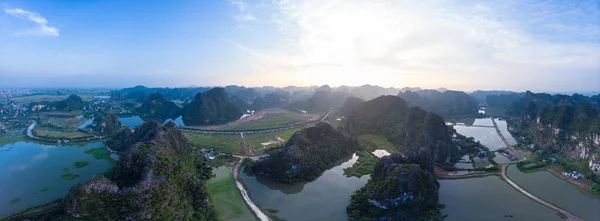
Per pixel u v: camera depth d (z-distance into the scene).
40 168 151.50
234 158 171.12
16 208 106.62
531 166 154.50
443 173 146.12
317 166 148.88
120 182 94.75
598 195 120.25
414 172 106.88
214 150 188.38
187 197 102.62
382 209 102.75
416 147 177.25
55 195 118.88
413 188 102.81
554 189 127.12
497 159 170.50
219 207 109.44
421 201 103.62
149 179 91.56
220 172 147.00
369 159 168.25
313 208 109.81
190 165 133.12
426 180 110.25
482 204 112.88
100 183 85.44
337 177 142.62
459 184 132.50
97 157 171.12
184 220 94.56
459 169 150.00
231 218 101.75
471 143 198.75
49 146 197.00
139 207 85.19
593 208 110.38
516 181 135.75
